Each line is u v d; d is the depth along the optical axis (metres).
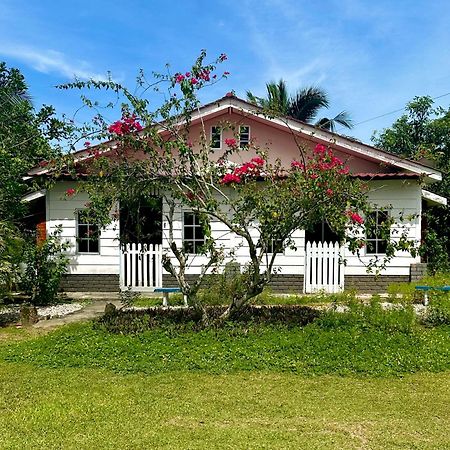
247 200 8.02
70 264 13.98
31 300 12.34
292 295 12.93
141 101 8.31
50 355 7.14
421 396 5.74
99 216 8.77
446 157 22.09
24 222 15.03
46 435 4.61
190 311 9.22
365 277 13.73
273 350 7.12
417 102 24.73
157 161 8.45
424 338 7.85
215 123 14.27
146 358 6.91
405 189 13.66
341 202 7.62
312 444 4.41
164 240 13.84
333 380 6.27
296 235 13.74
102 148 8.91
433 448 4.38
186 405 5.37
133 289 13.95
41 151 12.45
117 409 5.23
